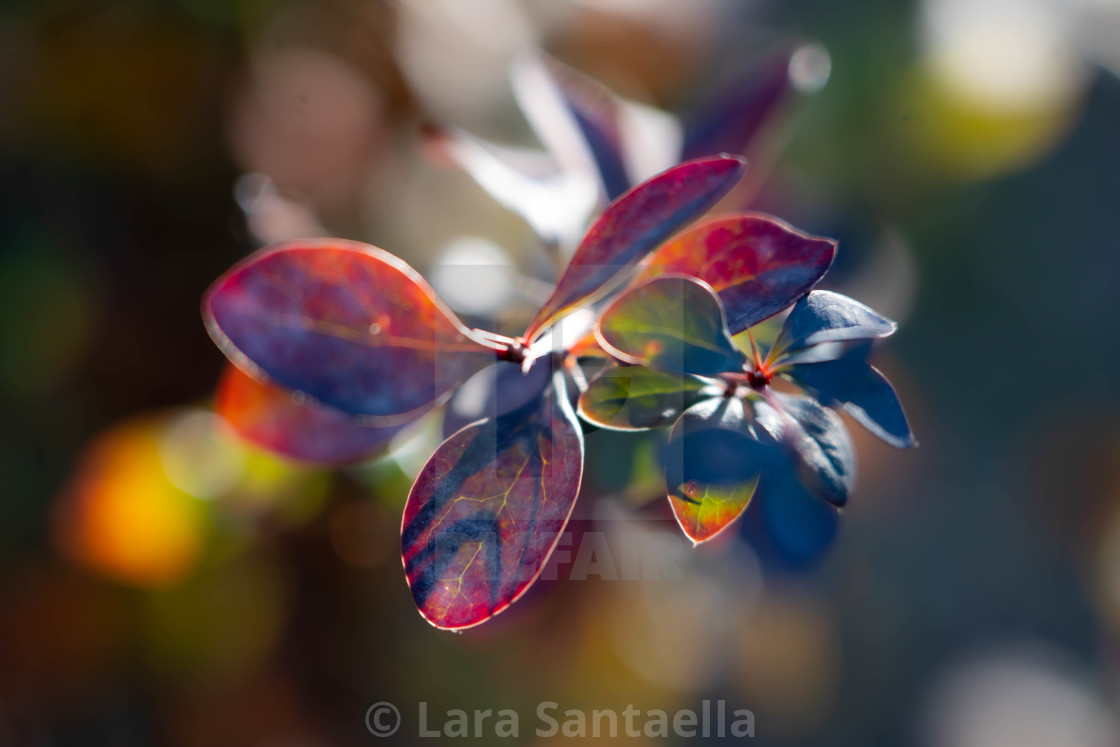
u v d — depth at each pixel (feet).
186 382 1.45
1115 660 1.74
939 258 1.78
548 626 1.21
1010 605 1.78
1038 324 1.84
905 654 1.66
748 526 0.73
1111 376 1.84
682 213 0.59
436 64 1.63
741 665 1.48
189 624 1.28
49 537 1.36
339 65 1.59
